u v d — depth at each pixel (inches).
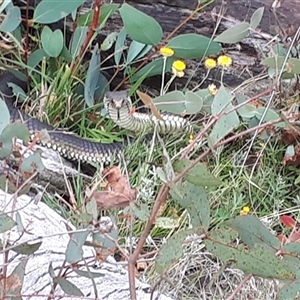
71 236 14.9
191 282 23.3
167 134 31.2
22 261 15.0
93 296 18.8
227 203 27.4
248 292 22.5
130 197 17.6
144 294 20.0
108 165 30.4
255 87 32.2
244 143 30.5
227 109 16.9
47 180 27.5
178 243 13.7
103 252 17.5
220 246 13.8
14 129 15.7
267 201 28.3
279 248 14.9
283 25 32.4
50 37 31.6
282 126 27.3
